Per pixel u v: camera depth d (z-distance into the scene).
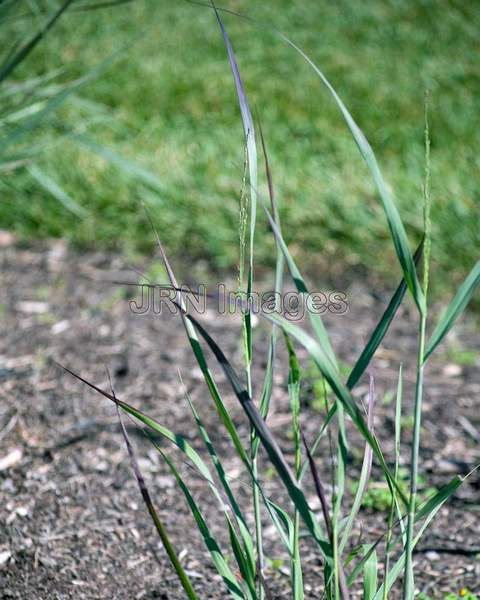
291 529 1.81
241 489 3.17
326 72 8.55
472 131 7.16
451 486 1.64
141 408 3.75
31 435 3.49
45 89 3.64
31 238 5.61
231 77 8.28
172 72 8.38
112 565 2.73
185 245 5.51
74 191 5.95
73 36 9.15
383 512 3.05
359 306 4.90
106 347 4.30
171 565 2.73
